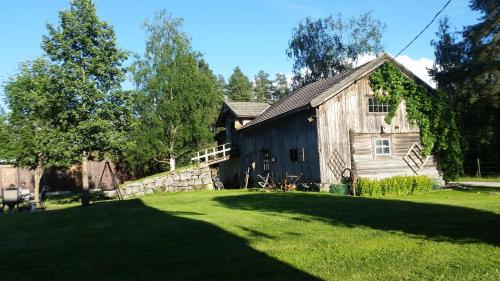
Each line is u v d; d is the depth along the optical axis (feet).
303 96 89.30
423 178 66.28
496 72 124.88
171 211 48.96
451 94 138.41
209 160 116.57
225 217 40.73
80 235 34.76
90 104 82.99
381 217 36.35
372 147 77.05
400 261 21.47
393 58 77.92
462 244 24.53
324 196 60.08
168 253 25.77
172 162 127.65
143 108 121.29
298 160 82.33
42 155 86.79
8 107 82.33
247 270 21.21
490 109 122.83
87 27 82.43
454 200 52.42
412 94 79.82
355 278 19.02
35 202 79.77
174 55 125.80
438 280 18.16
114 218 45.52
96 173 132.46
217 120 134.10
